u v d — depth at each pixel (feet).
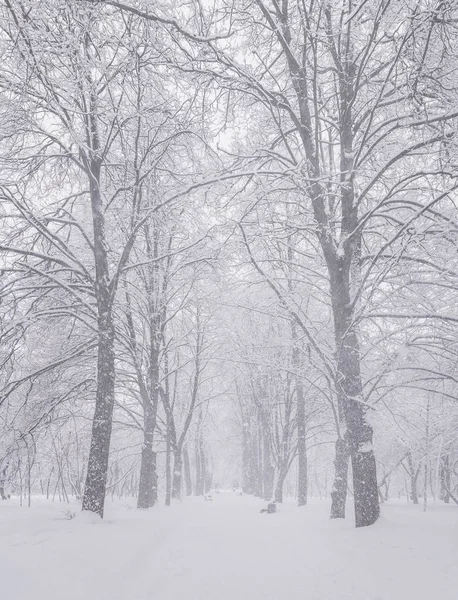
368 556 22.85
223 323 69.05
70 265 39.47
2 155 38.14
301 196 43.86
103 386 36.47
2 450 42.78
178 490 82.12
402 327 32.27
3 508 42.16
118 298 55.93
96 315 42.34
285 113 42.60
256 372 84.94
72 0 25.14
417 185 38.27
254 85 34.37
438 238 33.37
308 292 46.83
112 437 81.97
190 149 43.04
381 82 36.35
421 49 29.68
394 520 31.14
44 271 39.32
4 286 37.83
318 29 31.30
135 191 38.93
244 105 40.98
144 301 57.88
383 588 18.06
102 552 23.84
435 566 20.20
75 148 40.22
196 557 25.62
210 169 41.27
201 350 79.56
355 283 35.83
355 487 31.60
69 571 19.97
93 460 35.22
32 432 42.98
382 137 32.27
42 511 38.11
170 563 24.13
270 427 89.45
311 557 23.98
